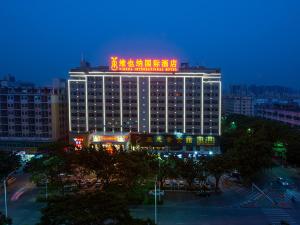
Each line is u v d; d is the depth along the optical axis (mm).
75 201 48156
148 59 155875
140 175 85812
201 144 154500
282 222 52219
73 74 157000
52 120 153000
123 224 46000
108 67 165750
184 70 157250
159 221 76312
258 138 114125
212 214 81188
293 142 126812
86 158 88062
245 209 85000
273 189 102938
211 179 115062
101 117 158000
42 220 46969
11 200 92625
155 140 155875
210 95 153750
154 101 156125
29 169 101375
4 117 154750
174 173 95562
